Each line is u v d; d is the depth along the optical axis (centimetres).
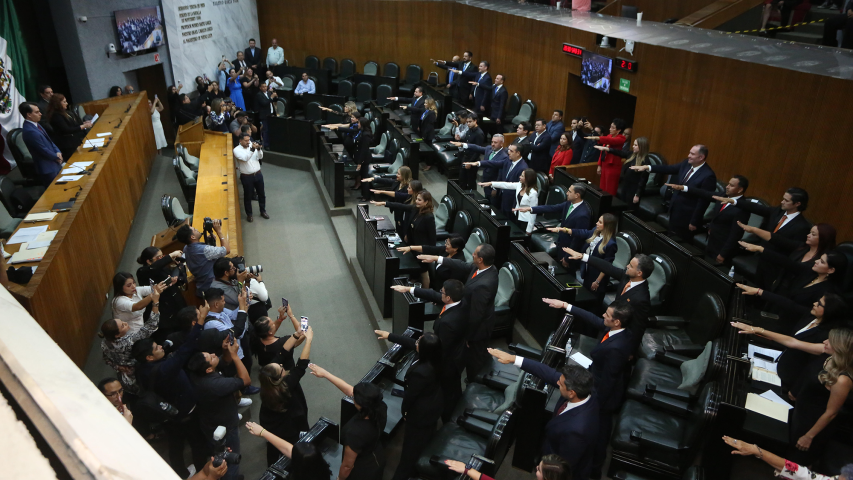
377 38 1839
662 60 938
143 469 42
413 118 1378
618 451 475
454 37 1744
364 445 412
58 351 58
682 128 918
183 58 1608
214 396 456
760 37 877
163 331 633
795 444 433
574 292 600
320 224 1114
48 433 42
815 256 544
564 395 399
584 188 712
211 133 1278
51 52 1434
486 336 566
